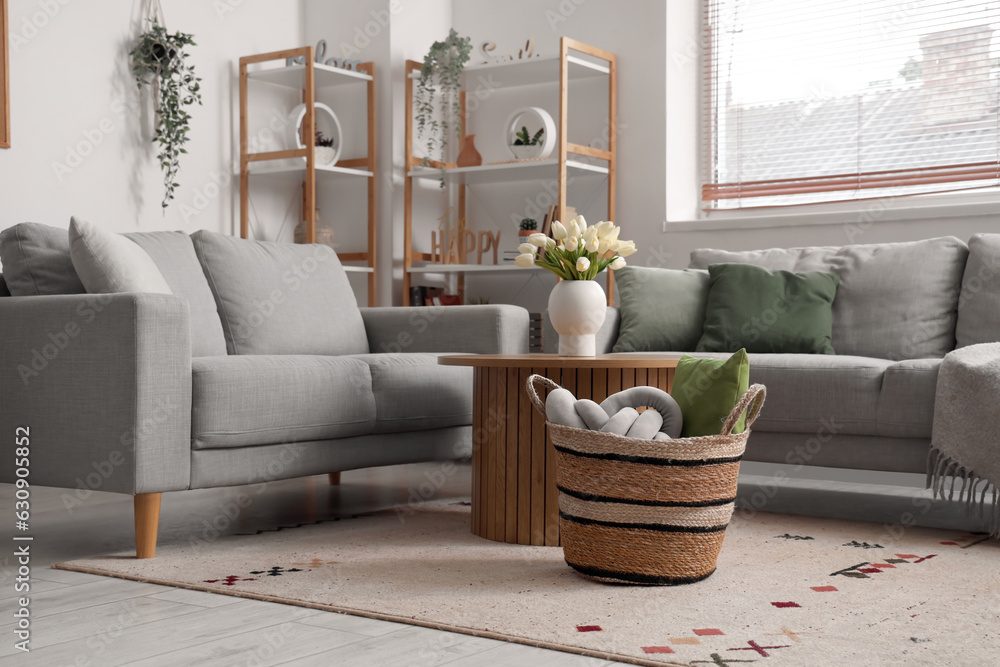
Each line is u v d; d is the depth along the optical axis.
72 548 2.52
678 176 4.59
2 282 2.82
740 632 1.72
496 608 1.89
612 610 1.87
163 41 4.33
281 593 2.01
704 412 2.17
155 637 1.73
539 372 2.49
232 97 4.76
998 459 2.46
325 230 4.81
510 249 5.04
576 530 2.12
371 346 3.65
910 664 1.54
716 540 2.10
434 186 5.11
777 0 4.50
